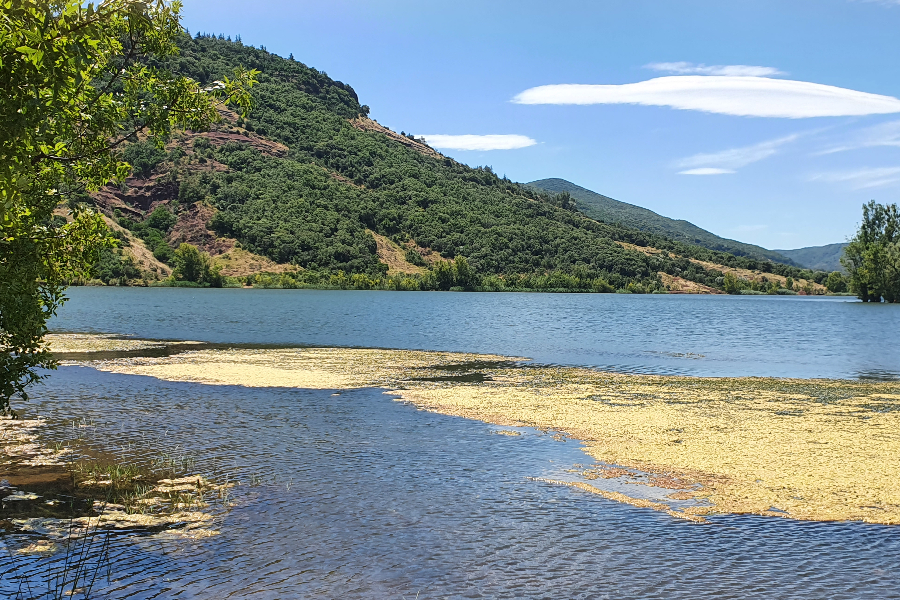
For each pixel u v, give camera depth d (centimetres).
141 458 1795
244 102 1543
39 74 855
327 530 1319
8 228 1146
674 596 1072
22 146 888
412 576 1127
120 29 1344
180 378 3159
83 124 1321
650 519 1397
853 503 1495
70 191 1386
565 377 3462
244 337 5503
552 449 1956
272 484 1596
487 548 1244
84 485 1562
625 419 2378
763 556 1220
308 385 3045
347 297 14162
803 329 7475
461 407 2578
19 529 1297
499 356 4469
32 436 2014
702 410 2555
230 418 2314
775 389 3105
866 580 1128
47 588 1063
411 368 3728
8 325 1131
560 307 12081
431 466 1769
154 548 1222
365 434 2116
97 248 1404
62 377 3148
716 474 1711
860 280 14575
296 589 1074
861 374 3747
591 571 1155
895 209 14525
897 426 2273
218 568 1145
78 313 7838
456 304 12300
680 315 10112
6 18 836
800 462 1816
